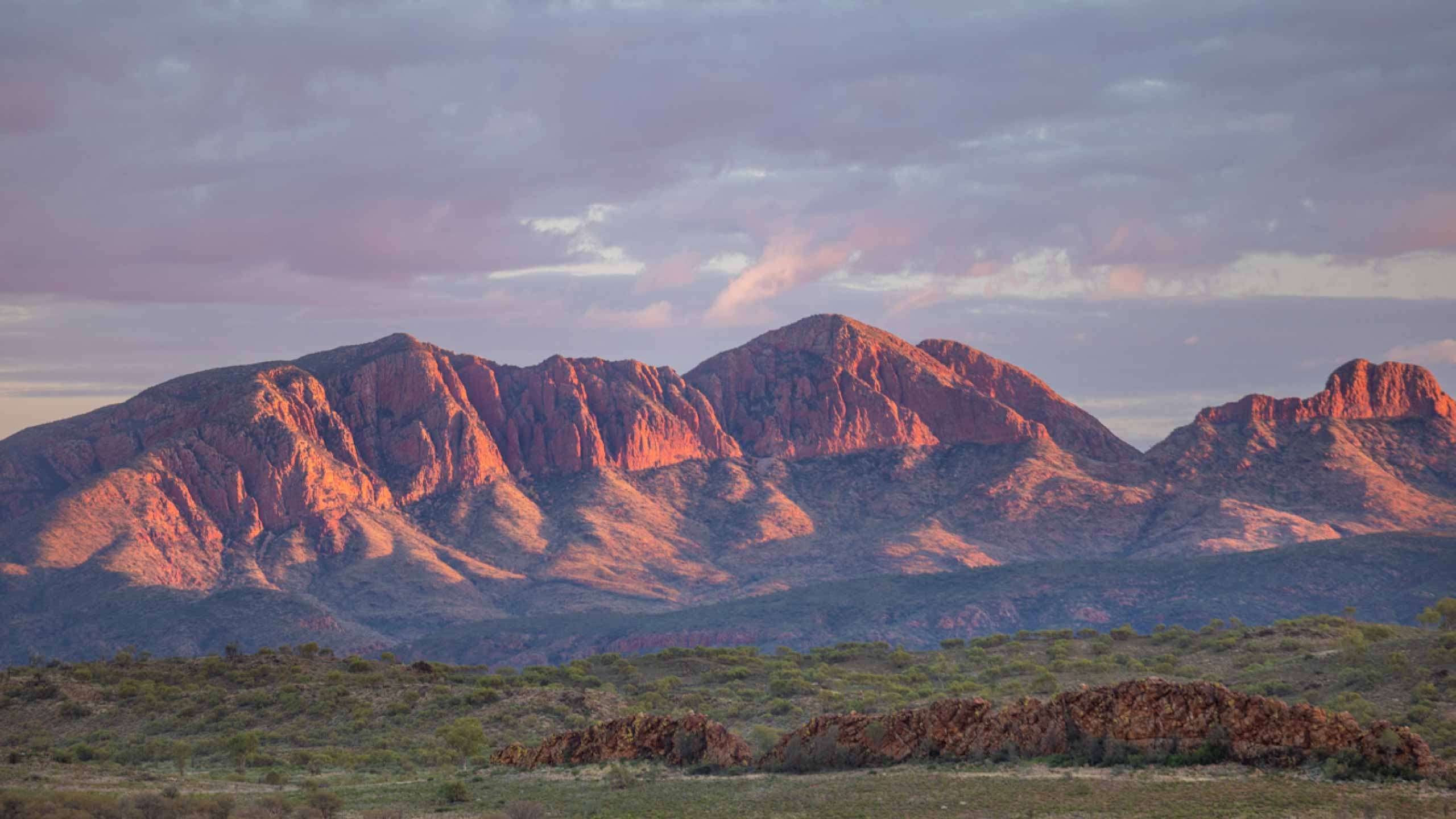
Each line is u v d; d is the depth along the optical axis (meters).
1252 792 63.88
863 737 80.00
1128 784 66.94
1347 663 113.19
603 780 80.31
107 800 69.62
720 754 83.38
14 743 112.44
